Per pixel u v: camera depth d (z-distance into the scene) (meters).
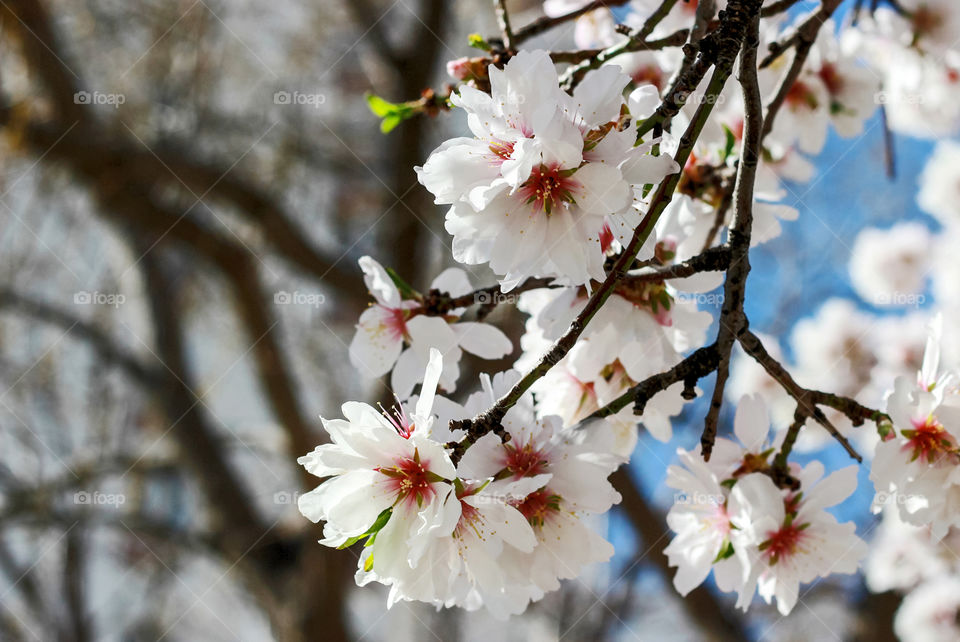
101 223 6.73
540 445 1.59
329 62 6.69
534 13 3.98
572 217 1.37
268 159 6.61
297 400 6.26
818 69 2.62
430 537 1.33
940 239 4.50
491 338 1.93
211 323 7.71
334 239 7.04
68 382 7.46
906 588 4.52
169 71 6.20
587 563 1.56
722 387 1.65
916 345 4.03
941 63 2.93
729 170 2.10
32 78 5.46
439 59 6.61
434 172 1.36
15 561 7.72
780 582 1.84
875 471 1.69
